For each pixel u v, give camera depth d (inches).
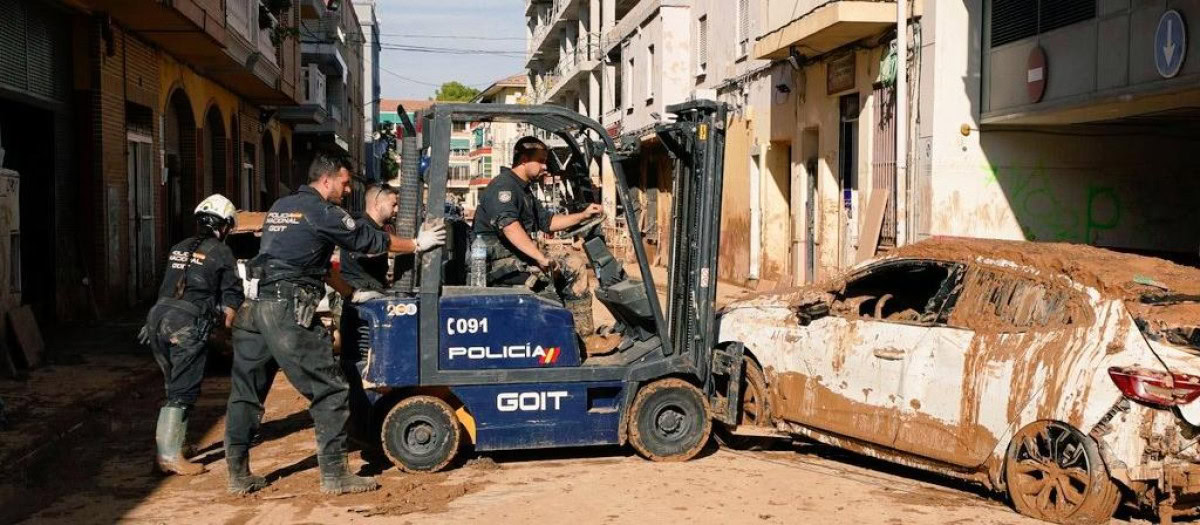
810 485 265.0
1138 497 221.3
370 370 270.4
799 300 303.1
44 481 275.4
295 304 251.1
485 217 292.8
